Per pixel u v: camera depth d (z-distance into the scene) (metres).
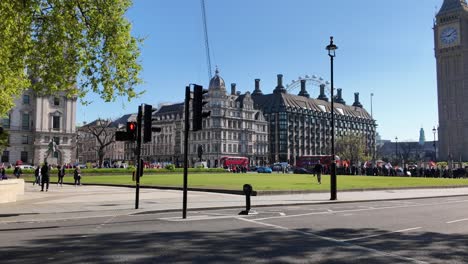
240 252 9.95
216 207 20.48
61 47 22.92
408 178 60.38
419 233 12.88
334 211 19.48
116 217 17.11
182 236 12.16
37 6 21.16
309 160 94.56
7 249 10.22
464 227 14.16
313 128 176.88
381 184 41.19
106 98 24.39
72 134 103.31
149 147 155.38
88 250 10.10
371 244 11.05
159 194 29.09
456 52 171.38
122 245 10.73
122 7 23.98
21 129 97.38
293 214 18.11
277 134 162.38
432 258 9.45
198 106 16.39
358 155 143.12
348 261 9.11
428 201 25.97
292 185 37.41
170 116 150.00
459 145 168.12
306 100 180.12
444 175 70.38
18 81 28.78
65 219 16.45
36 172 41.16
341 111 197.62
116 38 23.61
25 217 16.84
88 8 23.03
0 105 31.86
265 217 16.95
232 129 138.12
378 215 17.78
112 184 39.84
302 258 9.36
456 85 170.88
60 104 102.06
